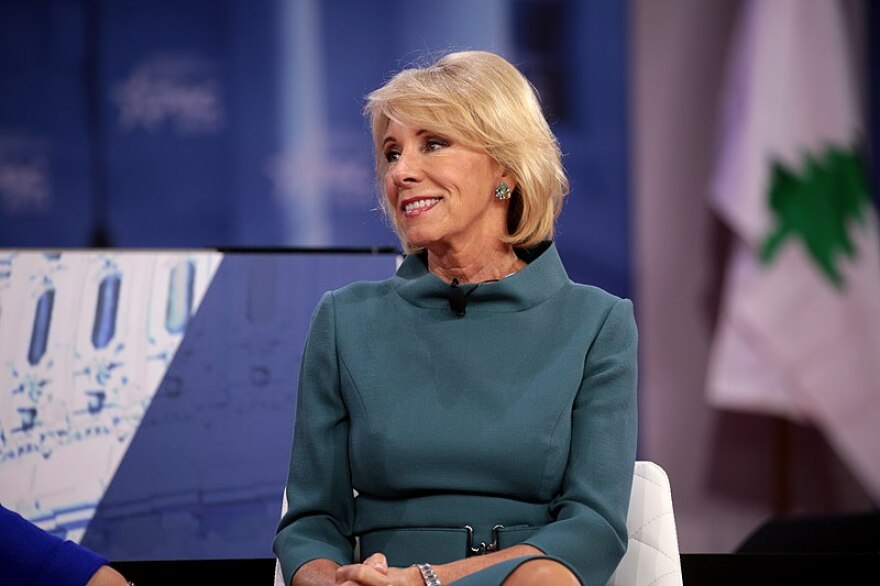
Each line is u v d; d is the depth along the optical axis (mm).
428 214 4480
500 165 4574
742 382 10797
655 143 10789
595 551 4133
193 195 10328
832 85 10820
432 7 10477
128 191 10250
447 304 4613
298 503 4523
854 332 10805
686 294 10883
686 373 10914
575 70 10688
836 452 10938
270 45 10344
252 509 6035
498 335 4539
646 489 4523
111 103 10195
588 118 10727
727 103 10781
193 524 5957
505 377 4469
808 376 10766
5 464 5723
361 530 4523
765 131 10742
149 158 10266
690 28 10773
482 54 4629
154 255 6141
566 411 4406
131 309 6051
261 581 5531
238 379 6137
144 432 5961
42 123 10109
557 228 10758
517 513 4375
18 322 5859
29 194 10117
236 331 6184
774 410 10805
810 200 10781
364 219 10500
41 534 4316
